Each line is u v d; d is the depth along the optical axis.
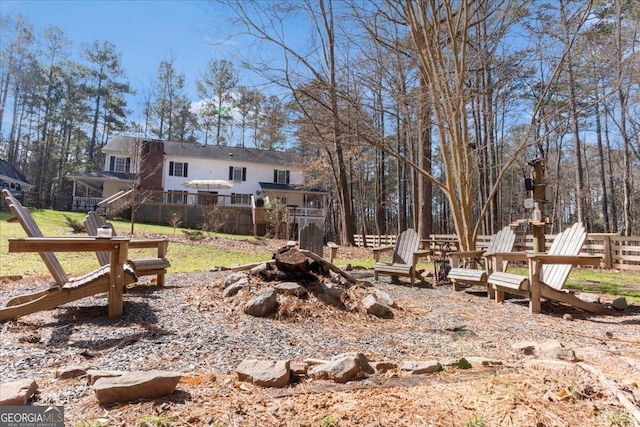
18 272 6.34
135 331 2.88
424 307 4.43
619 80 6.20
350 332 3.19
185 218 19.33
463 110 6.80
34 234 3.37
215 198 21.20
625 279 7.70
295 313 3.55
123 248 3.35
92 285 3.26
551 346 2.50
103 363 2.21
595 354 2.47
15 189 22.62
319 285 4.24
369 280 6.57
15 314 3.02
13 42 28.80
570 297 4.28
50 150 32.50
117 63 33.69
